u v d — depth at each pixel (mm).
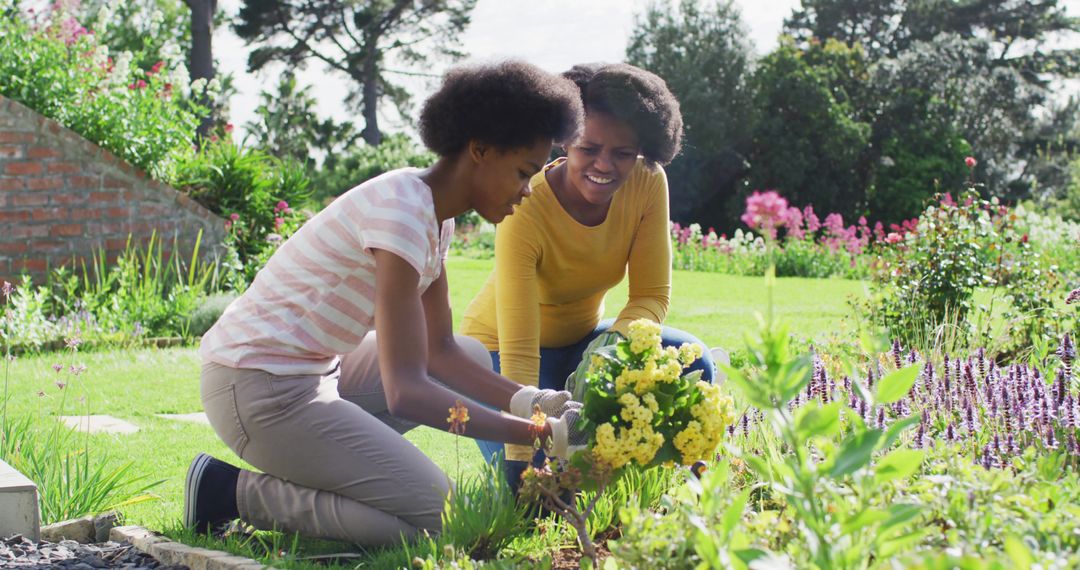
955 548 1775
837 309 10016
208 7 22562
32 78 9406
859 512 1611
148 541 2889
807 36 41500
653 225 3650
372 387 3273
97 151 9266
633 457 2385
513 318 3436
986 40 36562
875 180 33125
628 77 3240
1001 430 3068
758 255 16797
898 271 7074
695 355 2463
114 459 4309
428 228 2668
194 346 7988
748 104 32156
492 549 2633
